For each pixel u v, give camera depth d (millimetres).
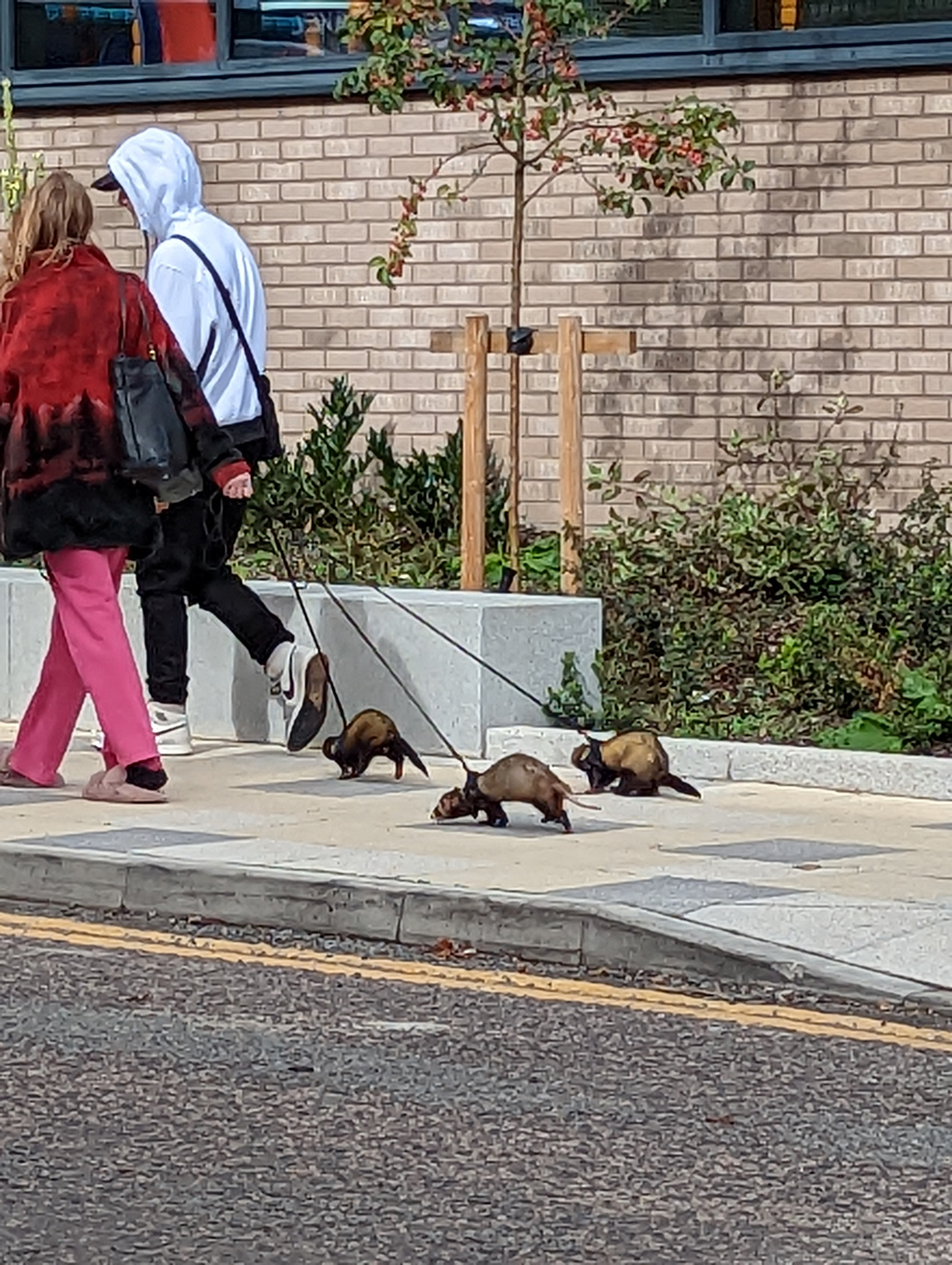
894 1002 7473
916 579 11398
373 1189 6254
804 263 12594
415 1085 6875
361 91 12086
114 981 7695
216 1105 6730
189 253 10055
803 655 10781
